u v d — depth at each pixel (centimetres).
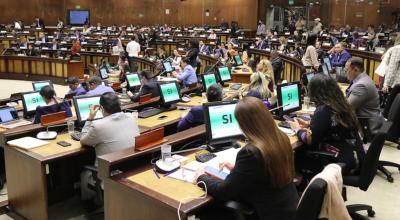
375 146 304
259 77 485
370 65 844
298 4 1883
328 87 327
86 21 2239
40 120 414
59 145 355
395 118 466
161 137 306
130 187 248
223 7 2102
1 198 420
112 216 265
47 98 452
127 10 2261
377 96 433
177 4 2211
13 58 1335
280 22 1955
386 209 376
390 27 1545
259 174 216
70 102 529
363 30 1558
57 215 382
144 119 475
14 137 371
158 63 965
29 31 1888
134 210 249
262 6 2000
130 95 634
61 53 1352
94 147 344
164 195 237
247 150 217
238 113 224
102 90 538
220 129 320
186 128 409
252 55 1205
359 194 409
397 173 466
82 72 1258
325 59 788
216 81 645
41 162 321
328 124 324
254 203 222
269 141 217
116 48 1333
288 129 377
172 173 269
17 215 363
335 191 186
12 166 358
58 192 415
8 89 1170
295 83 446
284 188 222
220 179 244
